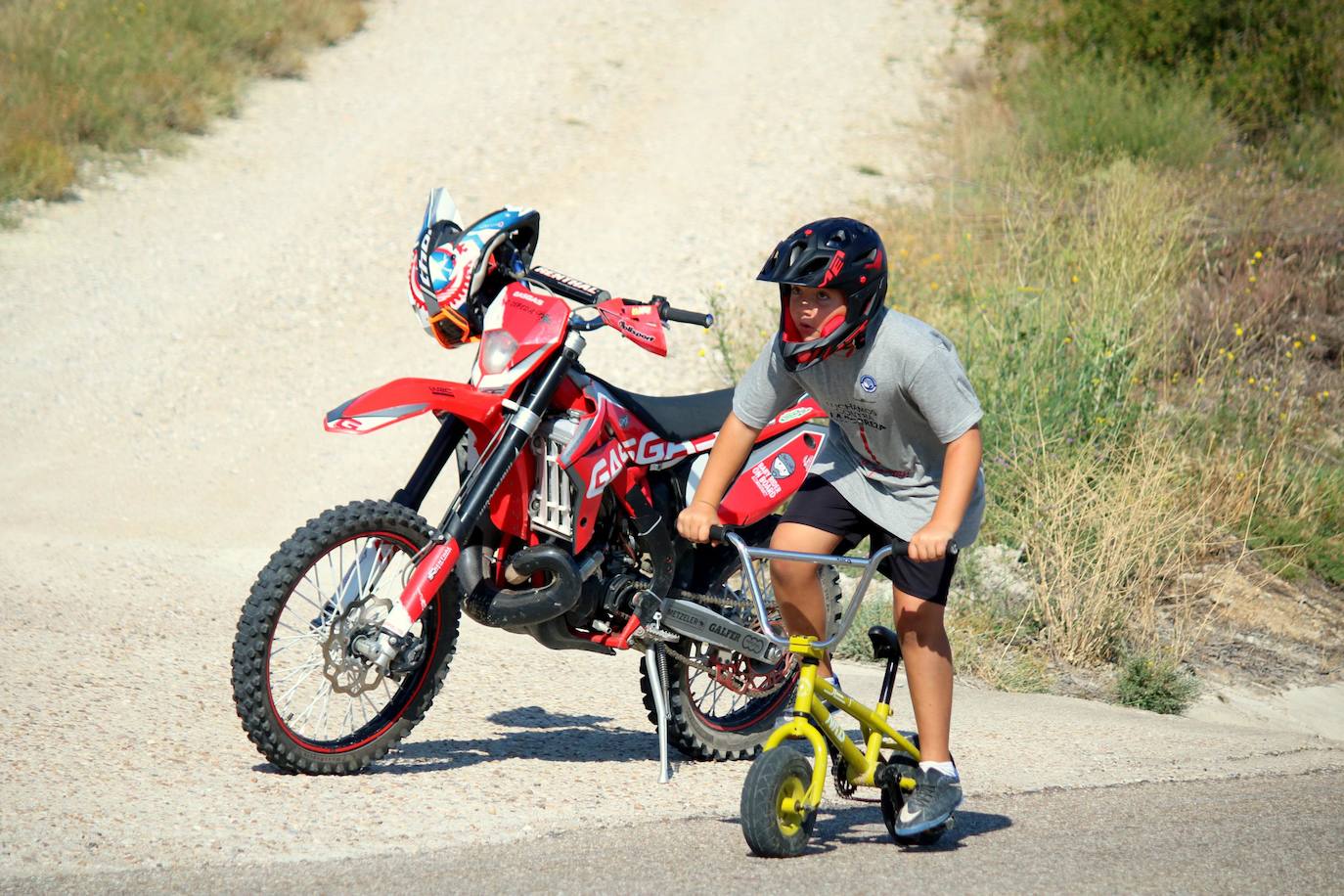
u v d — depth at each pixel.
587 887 14.35
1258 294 46.25
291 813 16.53
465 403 18.31
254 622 17.36
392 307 52.44
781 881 14.66
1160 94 66.12
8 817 15.72
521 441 18.48
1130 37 71.12
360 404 17.70
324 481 40.00
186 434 42.50
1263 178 59.69
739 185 63.31
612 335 49.56
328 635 18.03
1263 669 30.50
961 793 16.06
